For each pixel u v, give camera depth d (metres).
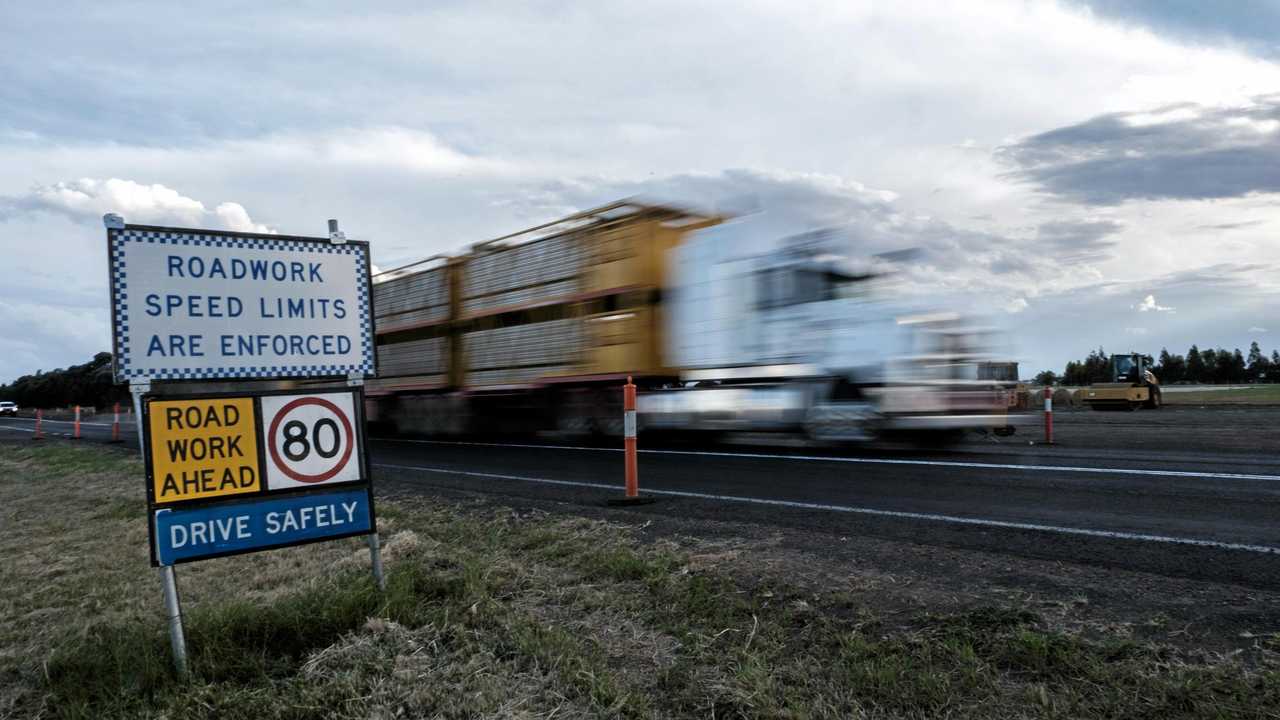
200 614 4.18
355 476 4.36
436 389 18.30
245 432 4.02
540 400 15.27
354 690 3.28
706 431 12.52
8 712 3.41
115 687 3.51
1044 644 3.24
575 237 14.09
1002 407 11.02
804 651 3.46
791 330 11.25
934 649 3.33
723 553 5.14
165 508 3.75
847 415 10.68
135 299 3.87
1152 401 26.77
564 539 5.88
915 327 10.41
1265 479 7.41
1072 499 6.72
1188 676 2.94
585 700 3.12
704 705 3.01
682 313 12.65
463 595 4.48
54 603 5.04
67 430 31.66
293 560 5.76
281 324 4.26
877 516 6.29
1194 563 4.51
